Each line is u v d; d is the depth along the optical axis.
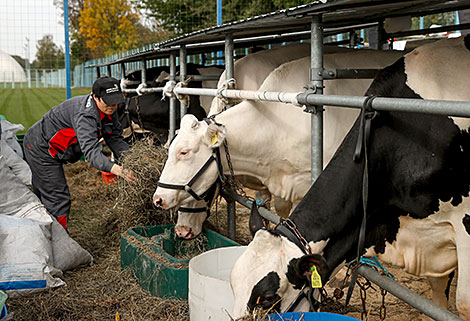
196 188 3.52
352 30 5.81
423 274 2.69
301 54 4.19
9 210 4.00
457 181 2.41
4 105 17.16
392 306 3.55
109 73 8.59
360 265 2.42
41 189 4.49
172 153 3.51
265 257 2.23
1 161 3.97
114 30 24.58
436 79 2.54
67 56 10.89
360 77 2.79
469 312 2.41
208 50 6.64
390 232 2.64
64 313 3.45
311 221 2.38
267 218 3.30
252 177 3.95
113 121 4.61
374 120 2.46
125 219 4.38
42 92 22.41
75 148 4.46
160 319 3.30
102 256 4.59
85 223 5.64
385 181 2.52
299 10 2.53
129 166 4.27
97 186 7.39
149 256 3.66
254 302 2.17
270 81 3.53
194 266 2.85
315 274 2.06
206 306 2.61
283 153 3.53
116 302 3.57
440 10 4.41
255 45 6.30
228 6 13.45
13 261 3.52
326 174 2.47
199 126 3.50
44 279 3.59
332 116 3.42
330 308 3.52
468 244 2.41
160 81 6.47
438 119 2.40
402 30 5.06
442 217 2.49
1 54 26.31
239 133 3.48
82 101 4.25
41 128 4.41
